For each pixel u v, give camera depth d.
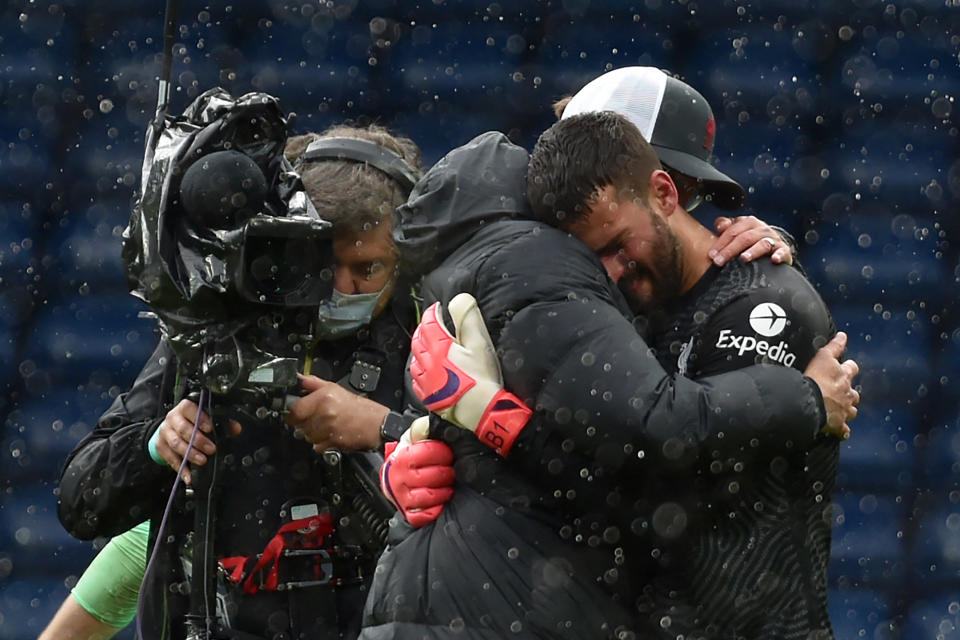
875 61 27.50
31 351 26.25
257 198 9.97
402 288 11.84
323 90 27.45
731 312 9.55
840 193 27.36
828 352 9.58
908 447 26.14
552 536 9.35
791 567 9.48
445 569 9.39
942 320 26.80
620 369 8.93
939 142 27.48
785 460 9.38
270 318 10.14
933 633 24.83
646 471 9.09
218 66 27.45
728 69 27.67
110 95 27.33
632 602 9.66
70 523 11.98
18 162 27.02
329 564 11.70
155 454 11.30
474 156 10.03
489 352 9.34
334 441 11.19
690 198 10.66
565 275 9.24
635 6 27.61
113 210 27.03
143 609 11.58
